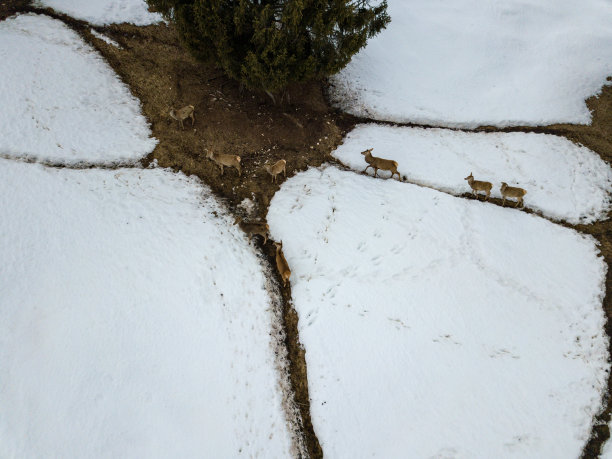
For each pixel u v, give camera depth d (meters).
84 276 9.76
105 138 12.52
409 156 12.95
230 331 9.28
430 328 9.26
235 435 8.05
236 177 12.26
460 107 14.66
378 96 15.18
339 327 9.32
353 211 11.30
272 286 10.06
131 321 9.23
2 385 8.12
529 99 14.59
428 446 7.84
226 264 10.32
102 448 7.70
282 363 9.00
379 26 12.71
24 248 9.99
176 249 10.45
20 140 11.91
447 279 9.94
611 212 11.30
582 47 16.05
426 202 11.34
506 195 11.14
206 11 10.67
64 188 11.22
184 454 7.76
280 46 11.00
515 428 7.95
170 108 13.57
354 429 8.14
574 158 12.57
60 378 8.34
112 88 13.88
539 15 18.08
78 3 16.11
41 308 9.17
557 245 10.59
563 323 9.24
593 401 8.20
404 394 8.47
